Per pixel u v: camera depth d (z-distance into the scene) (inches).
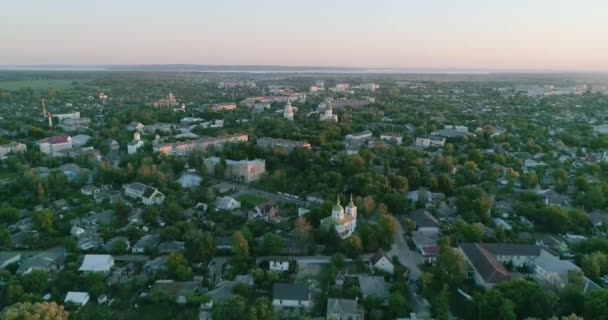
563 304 7106.3
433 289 7869.1
